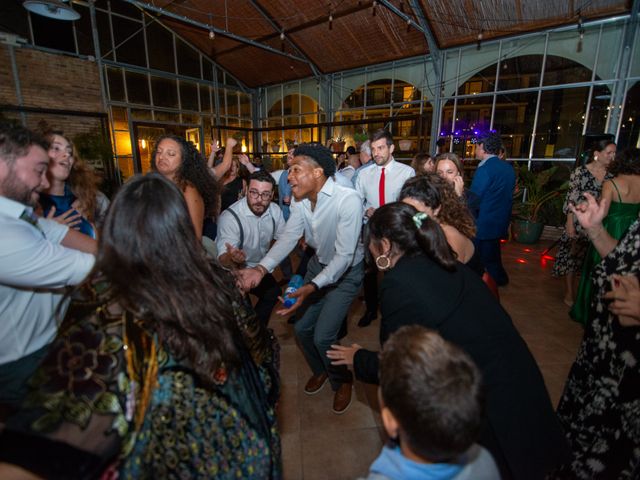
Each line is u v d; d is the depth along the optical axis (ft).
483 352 3.01
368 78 25.98
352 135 27.96
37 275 3.23
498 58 19.90
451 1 18.04
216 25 24.81
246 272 5.83
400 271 3.28
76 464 1.73
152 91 26.76
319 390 7.09
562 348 8.30
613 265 3.68
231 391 2.41
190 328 2.17
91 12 22.76
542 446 2.94
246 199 7.03
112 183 23.07
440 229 3.42
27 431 1.71
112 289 2.11
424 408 1.93
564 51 17.92
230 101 32.55
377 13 20.61
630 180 6.31
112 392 1.87
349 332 9.29
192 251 2.30
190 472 2.14
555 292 11.60
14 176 3.32
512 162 20.61
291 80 30.35
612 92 16.85
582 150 13.71
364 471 5.30
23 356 3.65
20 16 20.06
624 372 3.43
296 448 5.69
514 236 18.51
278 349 3.44
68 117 22.39
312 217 6.10
